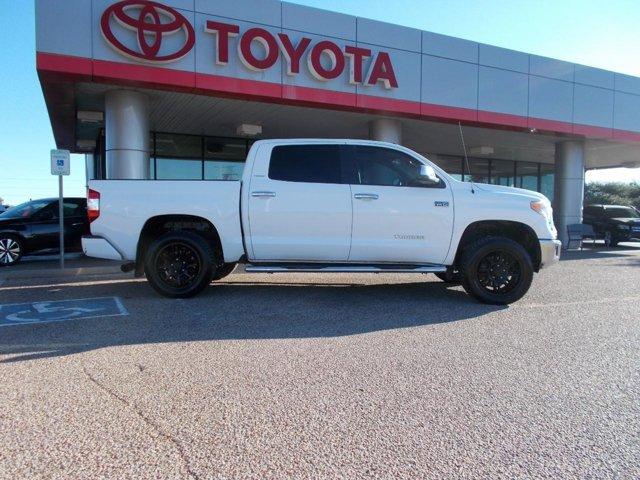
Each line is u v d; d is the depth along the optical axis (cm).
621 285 938
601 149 2039
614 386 419
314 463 297
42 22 984
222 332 569
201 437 326
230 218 724
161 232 775
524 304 742
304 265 729
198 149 1758
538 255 742
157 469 289
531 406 379
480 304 732
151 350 502
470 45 1411
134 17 1041
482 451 312
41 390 399
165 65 1074
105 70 1024
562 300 779
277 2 1169
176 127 1611
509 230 767
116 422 345
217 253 779
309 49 1205
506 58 1470
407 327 598
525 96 1510
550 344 536
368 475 285
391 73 1284
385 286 877
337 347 516
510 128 1534
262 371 445
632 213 2172
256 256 734
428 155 2177
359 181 730
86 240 727
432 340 545
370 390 405
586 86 1620
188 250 741
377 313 668
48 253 1296
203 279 740
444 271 739
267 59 1152
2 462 294
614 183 5647
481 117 1440
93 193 724
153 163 1695
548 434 335
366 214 718
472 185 745
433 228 725
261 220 721
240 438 325
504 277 727
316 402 381
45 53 985
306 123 1523
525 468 294
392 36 1300
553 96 1559
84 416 354
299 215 718
